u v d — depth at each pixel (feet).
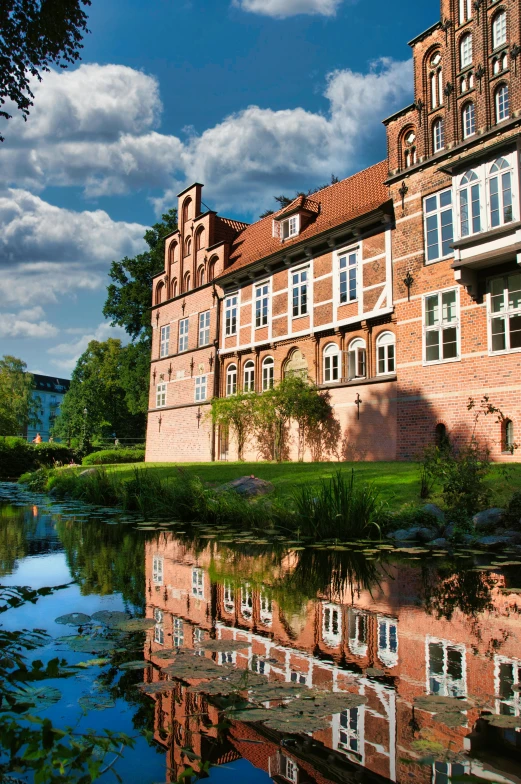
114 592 19.77
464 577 22.84
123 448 165.78
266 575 22.99
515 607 18.12
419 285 64.18
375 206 70.18
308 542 31.60
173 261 117.91
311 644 14.42
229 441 94.94
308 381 80.12
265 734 9.86
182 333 112.06
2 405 191.72
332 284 77.05
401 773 8.39
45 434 367.04
